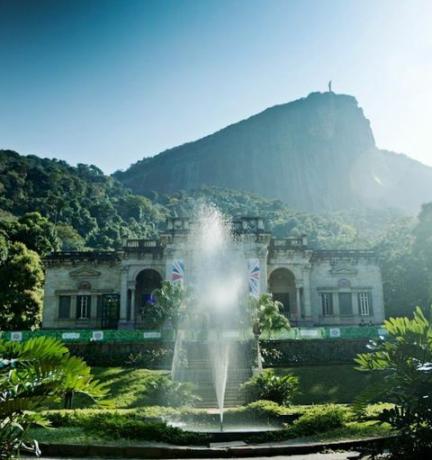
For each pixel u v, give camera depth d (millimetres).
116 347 46406
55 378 9242
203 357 44219
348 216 190750
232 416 21750
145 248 63969
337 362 45812
